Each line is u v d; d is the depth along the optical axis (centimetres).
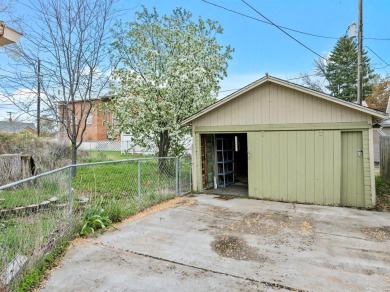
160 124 961
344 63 3281
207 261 352
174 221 521
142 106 927
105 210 508
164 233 455
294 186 692
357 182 646
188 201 690
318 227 491
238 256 368
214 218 543
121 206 569
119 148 1952
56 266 331
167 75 905
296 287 292
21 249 317
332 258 364
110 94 991
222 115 780
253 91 736
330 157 657
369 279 309
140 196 611
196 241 421
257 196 733
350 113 636
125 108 948
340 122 646
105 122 1037
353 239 434
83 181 832
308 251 387
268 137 721
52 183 536
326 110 659
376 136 1513
